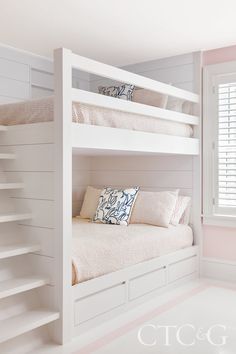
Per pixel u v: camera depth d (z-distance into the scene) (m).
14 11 2.96
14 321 2.27
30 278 2.46
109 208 3.83
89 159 4.72
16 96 3.93
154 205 3.79
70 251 2.47
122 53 4.06
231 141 3.88
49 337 2.45
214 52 3.96
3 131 2.78
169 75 4.21
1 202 2.68
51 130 2.48
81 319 2.55
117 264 2.90
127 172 4.46
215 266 3.96
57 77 2.43
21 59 3.96
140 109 3.11
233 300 3.23
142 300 3.15
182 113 3.82
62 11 2.97
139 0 2.78
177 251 3.66
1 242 2.54
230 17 3.10
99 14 3.03
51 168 2.49
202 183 4.02
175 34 3.49
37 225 2.57
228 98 3.85
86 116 2.64
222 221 3.90
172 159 4.16
